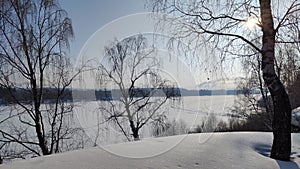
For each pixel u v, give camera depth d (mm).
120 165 3467
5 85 8469
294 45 5332
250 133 6066
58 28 8891
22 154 8922
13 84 8664
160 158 3809
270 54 4844
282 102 4605
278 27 4891
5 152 8734
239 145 4898
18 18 8258
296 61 6191
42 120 9148
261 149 4961
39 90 9023
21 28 8305
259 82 10461
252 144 5141
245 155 4270
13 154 8812
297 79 7305
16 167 3398
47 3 8648
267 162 4047
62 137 9625
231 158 4012
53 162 3604
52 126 9430
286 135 4449
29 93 8953
